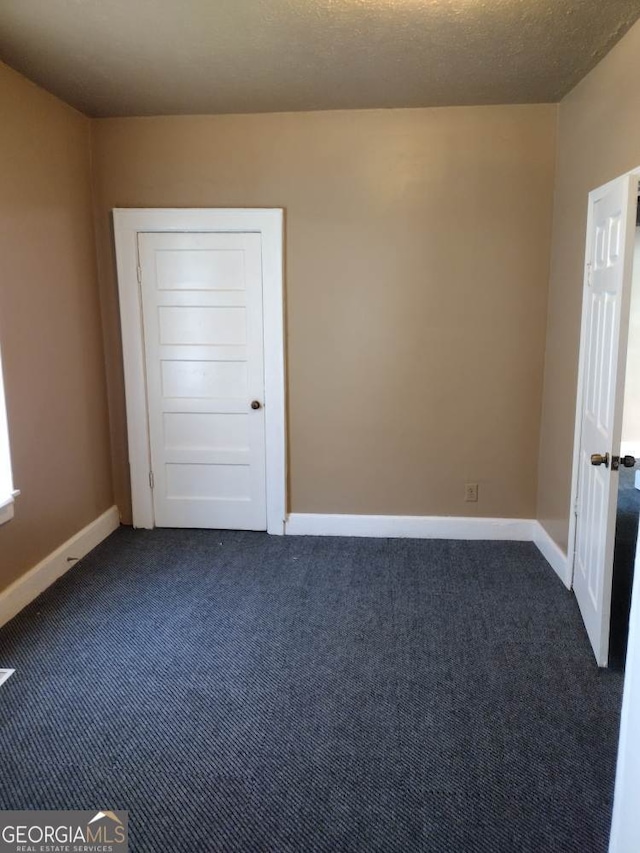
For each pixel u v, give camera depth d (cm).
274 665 245
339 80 291
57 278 318
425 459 370
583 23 231
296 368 367
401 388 363
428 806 175
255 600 299
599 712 215
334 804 176
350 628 273
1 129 267
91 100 319
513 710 217
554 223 336
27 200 289
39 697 225
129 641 262
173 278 362
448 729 207
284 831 167
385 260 350
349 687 231
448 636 266
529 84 299
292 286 358
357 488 378
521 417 360
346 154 342
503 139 333
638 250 525
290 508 384
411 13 223
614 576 310
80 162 342
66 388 329
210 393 374
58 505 323
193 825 169
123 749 198
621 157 245
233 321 364
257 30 236
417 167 340
